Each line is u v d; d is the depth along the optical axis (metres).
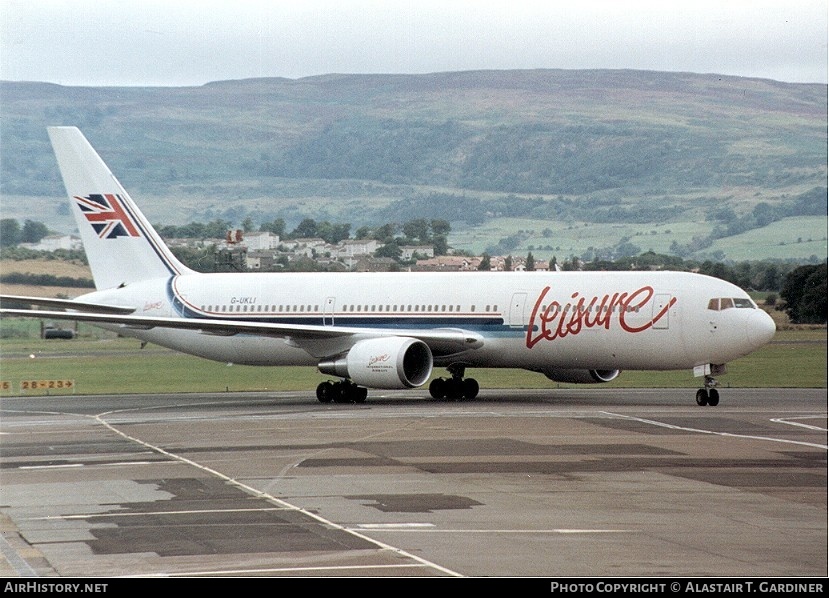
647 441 97.56
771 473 78.88
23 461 91.12
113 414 135.25
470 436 102.56
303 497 71.00
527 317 143.62
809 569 51.19
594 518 63.06
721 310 134.12
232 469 83.81
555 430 106.81
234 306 164.62
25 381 197.00
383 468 83.12
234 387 187.25
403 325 151.38
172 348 173.38
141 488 75.62
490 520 62.72
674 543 56.44
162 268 173.25
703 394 135.62
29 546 57.97
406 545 56.44
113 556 55.25
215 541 58.06
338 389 149.12
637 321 137.25
